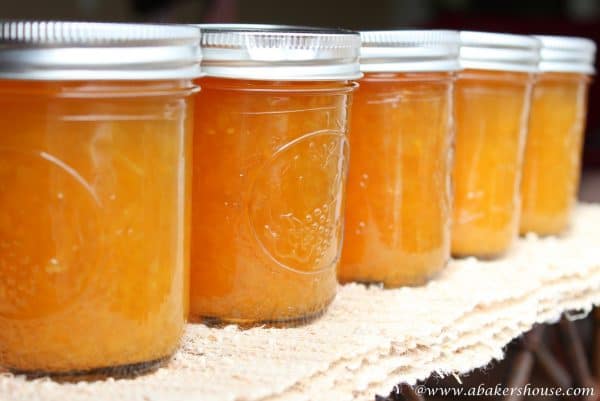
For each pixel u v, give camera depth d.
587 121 1.58
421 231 0.47
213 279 0.42
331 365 0.40
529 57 0.51
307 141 0.41
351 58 0.41
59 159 0.36
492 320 0.46
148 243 0.37
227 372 0.38
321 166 0.41
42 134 0.36
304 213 0.41
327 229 0.42
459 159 0.52
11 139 0.36
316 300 0.43
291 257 0.41
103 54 0.35
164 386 0.37
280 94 0.40
